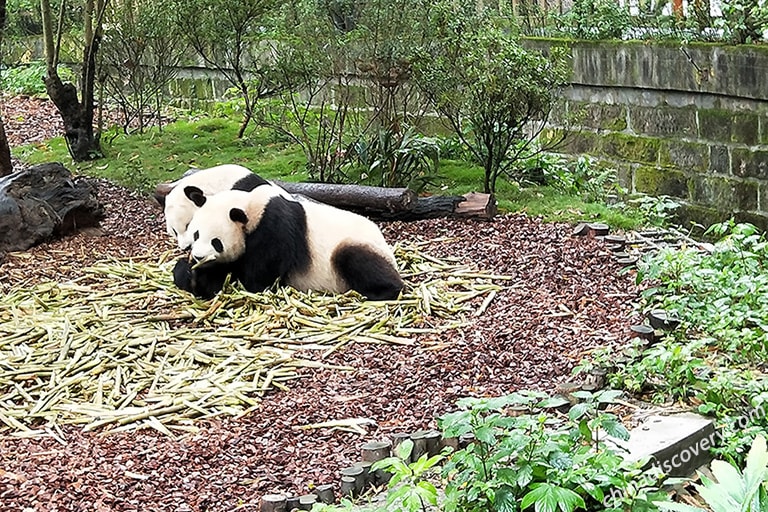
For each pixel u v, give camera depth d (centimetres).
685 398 511
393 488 445
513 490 378
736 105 985
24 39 1917
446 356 585
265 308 646
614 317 641
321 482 448
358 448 481
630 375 523
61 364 579
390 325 628
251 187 758
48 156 1289
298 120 1067
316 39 1032
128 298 687
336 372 570
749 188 982
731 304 597
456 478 402
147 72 1426
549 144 1123
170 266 755
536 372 560
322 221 680
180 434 505
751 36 995
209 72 1577
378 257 673
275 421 514
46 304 680
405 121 1038
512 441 379
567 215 887
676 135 1050
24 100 1709
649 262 671
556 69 923
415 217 879
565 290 698
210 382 556
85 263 794
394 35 991
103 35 1335
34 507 430
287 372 568
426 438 473
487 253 786
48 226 841
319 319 632
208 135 1327
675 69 1032
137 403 534
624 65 1086
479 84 897
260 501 428
